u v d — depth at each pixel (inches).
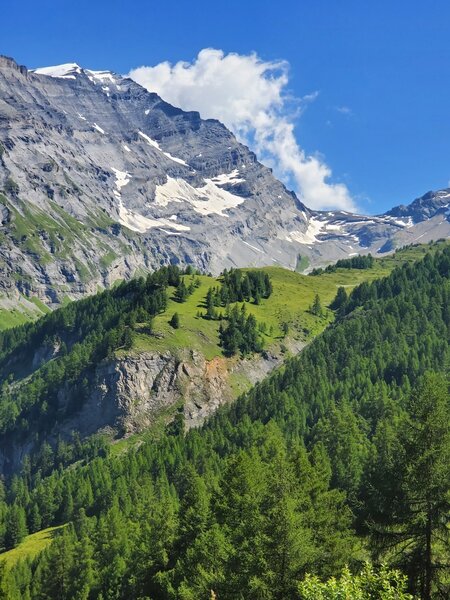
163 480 5575.8
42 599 3890.3
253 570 1642.5
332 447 4367.6
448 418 1531.7
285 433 5748.0
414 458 1503.4
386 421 4170.8
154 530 2876.5
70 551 4018.2
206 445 6235.2
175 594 2202.3
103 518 4598.9
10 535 5718.5
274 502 1863.9
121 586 3348.9
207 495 2790.4
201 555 2229.3
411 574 1469.0
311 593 1074.7
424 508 1473.9
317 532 1919.3
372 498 1581.0
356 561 1689.2
